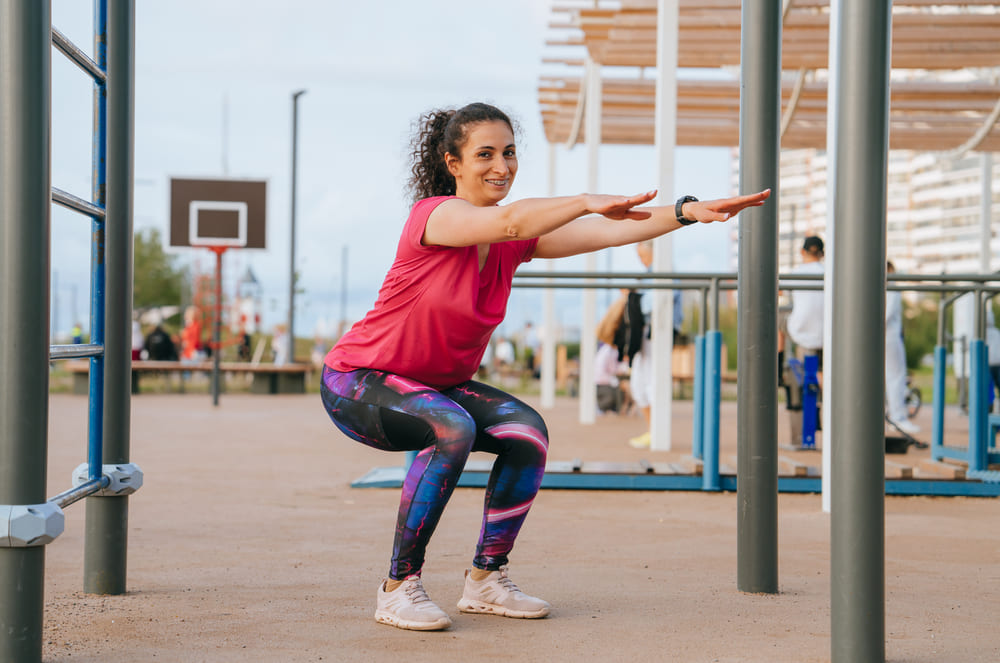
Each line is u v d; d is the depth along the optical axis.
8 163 2.06
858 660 2.13
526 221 2.20
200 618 2.61
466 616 2.68
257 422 10.62
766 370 3.00
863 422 2.14
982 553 3.73
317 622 2.58
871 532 2.13
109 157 2.79
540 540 3.93
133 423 10.34
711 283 5.55
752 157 3.00
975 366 5.93
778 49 3.01
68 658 2.23
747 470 3.00
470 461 5.98
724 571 3.33
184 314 25.25
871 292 2.15
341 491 5.36
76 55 2.45
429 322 2.52
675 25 7.76
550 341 13.48
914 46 9.62
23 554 2.07
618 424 10.55
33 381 2.08
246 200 17.08
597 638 2.45
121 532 2.89
